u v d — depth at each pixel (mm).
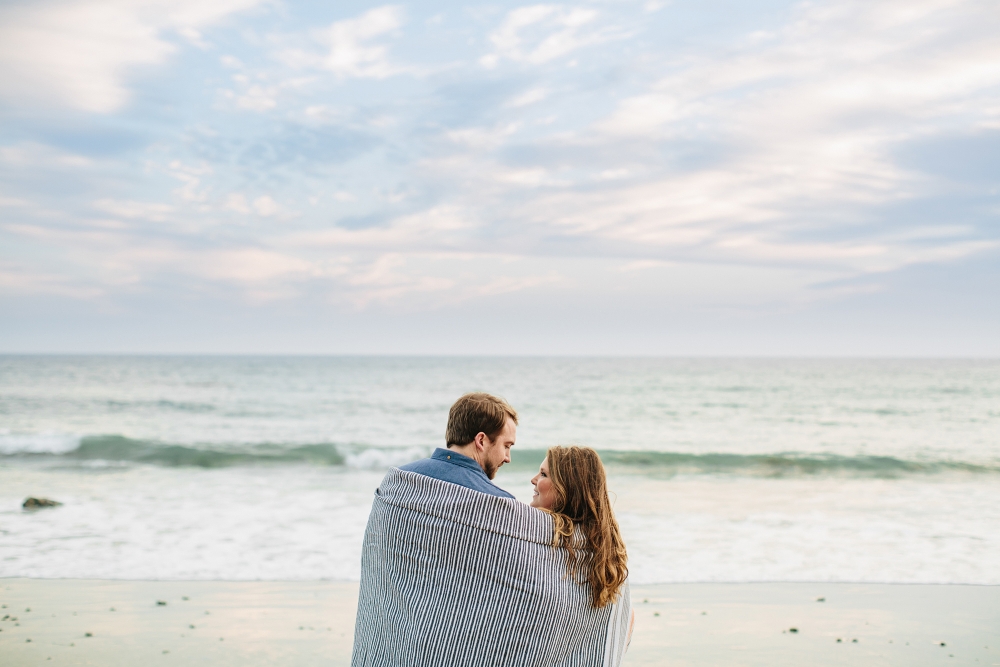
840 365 106062
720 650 4500
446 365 98062
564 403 34750
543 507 2330
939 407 32094
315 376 62812
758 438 21531
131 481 12148
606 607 2242
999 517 9312
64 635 4695
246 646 4520
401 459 15289
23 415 27062
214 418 26688
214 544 7551
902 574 6547
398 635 2055
